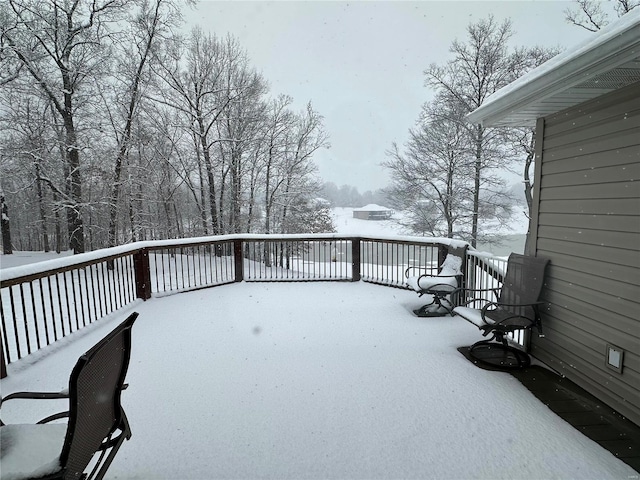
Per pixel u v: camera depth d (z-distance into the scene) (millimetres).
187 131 13828
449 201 13148
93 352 1233
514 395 2723
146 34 11656
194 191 14617
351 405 2586
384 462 1997
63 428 1646
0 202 15664
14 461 1395
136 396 2711
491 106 3182
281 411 2512
